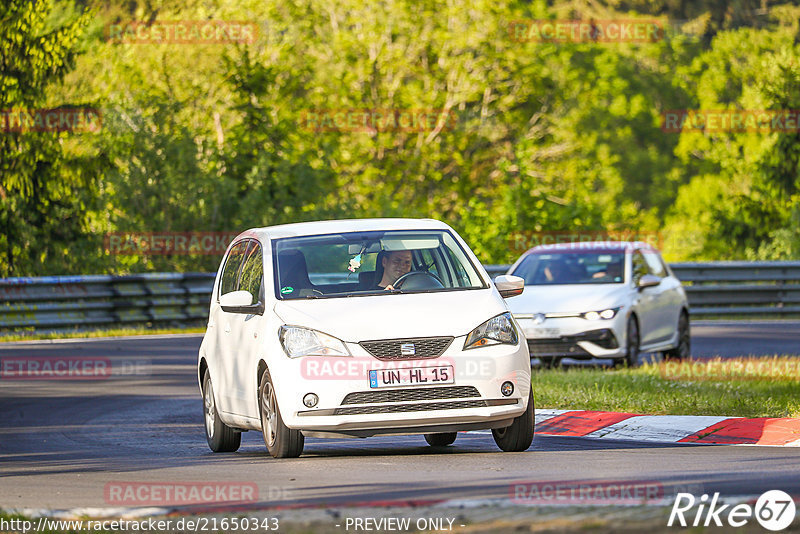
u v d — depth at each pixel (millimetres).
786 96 163500
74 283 88562
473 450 36031
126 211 115438
